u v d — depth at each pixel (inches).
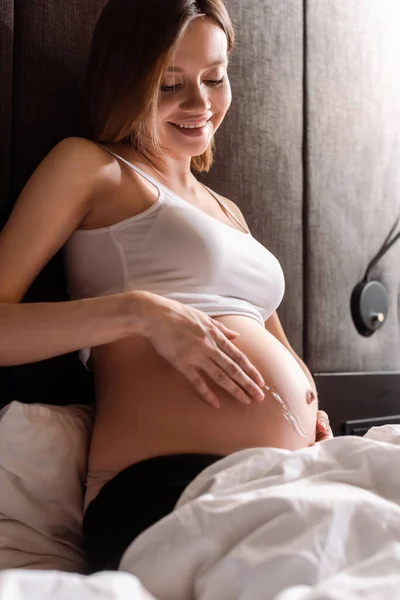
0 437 42.6
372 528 33.1
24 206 45.6
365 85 81.0
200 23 50.4
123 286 47.9
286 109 72.7
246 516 33.7
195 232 47.9
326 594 27.5
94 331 42.3
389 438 44.7
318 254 74.7
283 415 44.2
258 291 52.0
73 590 27.1
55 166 46.6
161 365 44.1
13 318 42.2
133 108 50.1
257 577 30.8
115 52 50.4
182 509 34.6
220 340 43.1
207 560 33.2
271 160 71.1
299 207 73.5
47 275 54.0
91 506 41.8
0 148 52.0
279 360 46.4
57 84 55.4
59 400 54.6
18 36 53.4
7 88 52.6
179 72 50.6
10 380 52.2
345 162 78.3
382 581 28.9
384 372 79.4
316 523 32.5
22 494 43.0
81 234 48.5
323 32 76.8
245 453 38.4
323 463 38.9
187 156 54.9
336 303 76.4
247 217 68.7
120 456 42.6
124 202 48.3
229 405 42.6
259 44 70.5
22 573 27.4
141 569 33.8
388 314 81.8
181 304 43.9
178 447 41.6
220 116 54.7
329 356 75.3
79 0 57.2
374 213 81.2
